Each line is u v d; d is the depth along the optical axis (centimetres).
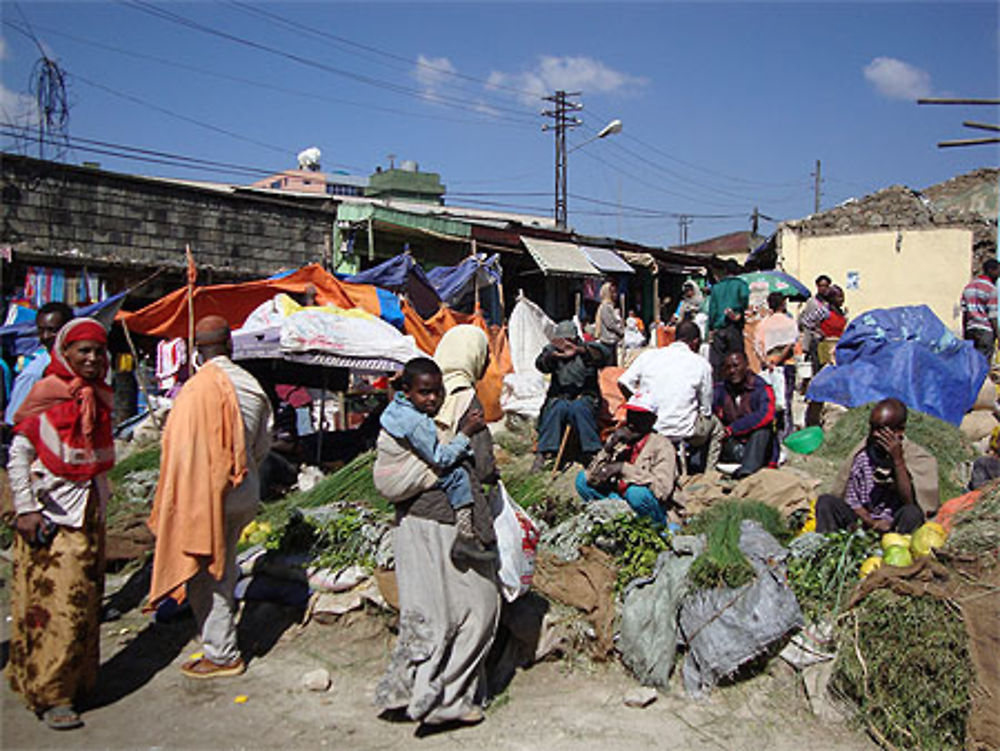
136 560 635
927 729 394
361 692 455
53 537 415
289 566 545
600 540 518
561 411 749
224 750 393
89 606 423
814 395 998
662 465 558
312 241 1698
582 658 477
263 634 523
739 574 457
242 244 1598
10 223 1312
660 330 1656
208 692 453
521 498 600
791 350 949
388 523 561
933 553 451
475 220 2228
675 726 416
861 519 527
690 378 673
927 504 520
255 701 444
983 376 978
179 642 516
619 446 577
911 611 414
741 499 589
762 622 437
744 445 695
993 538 448
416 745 399
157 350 1159
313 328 773
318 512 588
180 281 1493
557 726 416
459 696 414
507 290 2138
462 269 1481
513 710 435
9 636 526
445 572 415
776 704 431
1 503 635
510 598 445
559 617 484
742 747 399
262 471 752
